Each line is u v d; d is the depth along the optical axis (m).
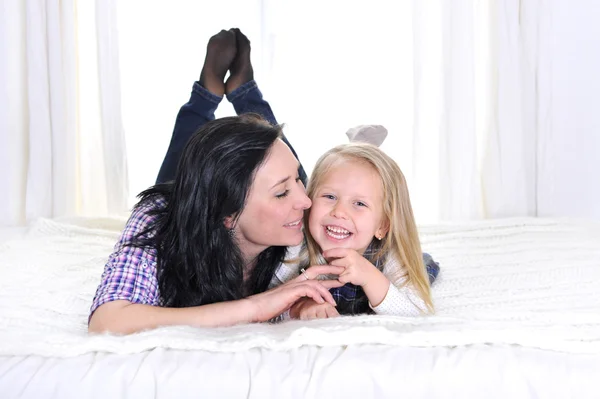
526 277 1.34
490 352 0.88
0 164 2.26
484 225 1.81
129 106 2.40
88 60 2.28
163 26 2.38
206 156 1.00
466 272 1.42
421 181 2.28
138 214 1.09
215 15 2.38
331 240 1.16
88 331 1.00
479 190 2.25
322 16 2.39
